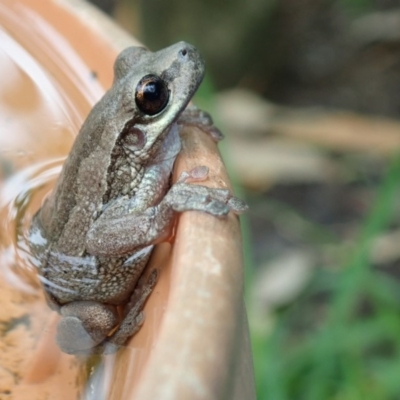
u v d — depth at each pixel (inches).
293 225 16.7
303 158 17.5
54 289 9.8
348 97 19.9
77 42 10.6
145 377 8.0
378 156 17.8
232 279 8.4
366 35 21.5
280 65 20.8
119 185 9.8
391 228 15.8
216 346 8.1
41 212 10.0
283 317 13.5
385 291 13.3
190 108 10.0
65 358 9.3
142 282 9.6
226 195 9.0
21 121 10.6
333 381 12.6
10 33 10.9
